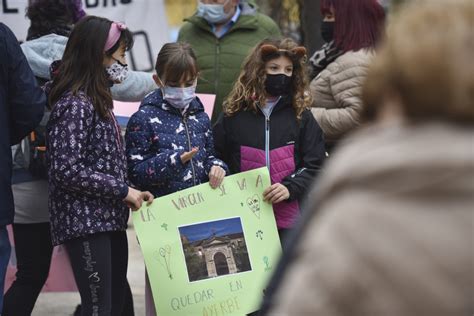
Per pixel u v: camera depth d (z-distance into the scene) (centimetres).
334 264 157
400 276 153
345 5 536
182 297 450
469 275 151
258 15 637
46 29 516
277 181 482
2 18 676
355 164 163
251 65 484
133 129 469
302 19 796
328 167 175
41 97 458
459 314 151
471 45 164
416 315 152
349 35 534
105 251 443
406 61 165
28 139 495
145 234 449
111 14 710
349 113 520
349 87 525
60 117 437
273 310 172
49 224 507
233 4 618
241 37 623
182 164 455
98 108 441
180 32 643
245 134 487
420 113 166
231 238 460
